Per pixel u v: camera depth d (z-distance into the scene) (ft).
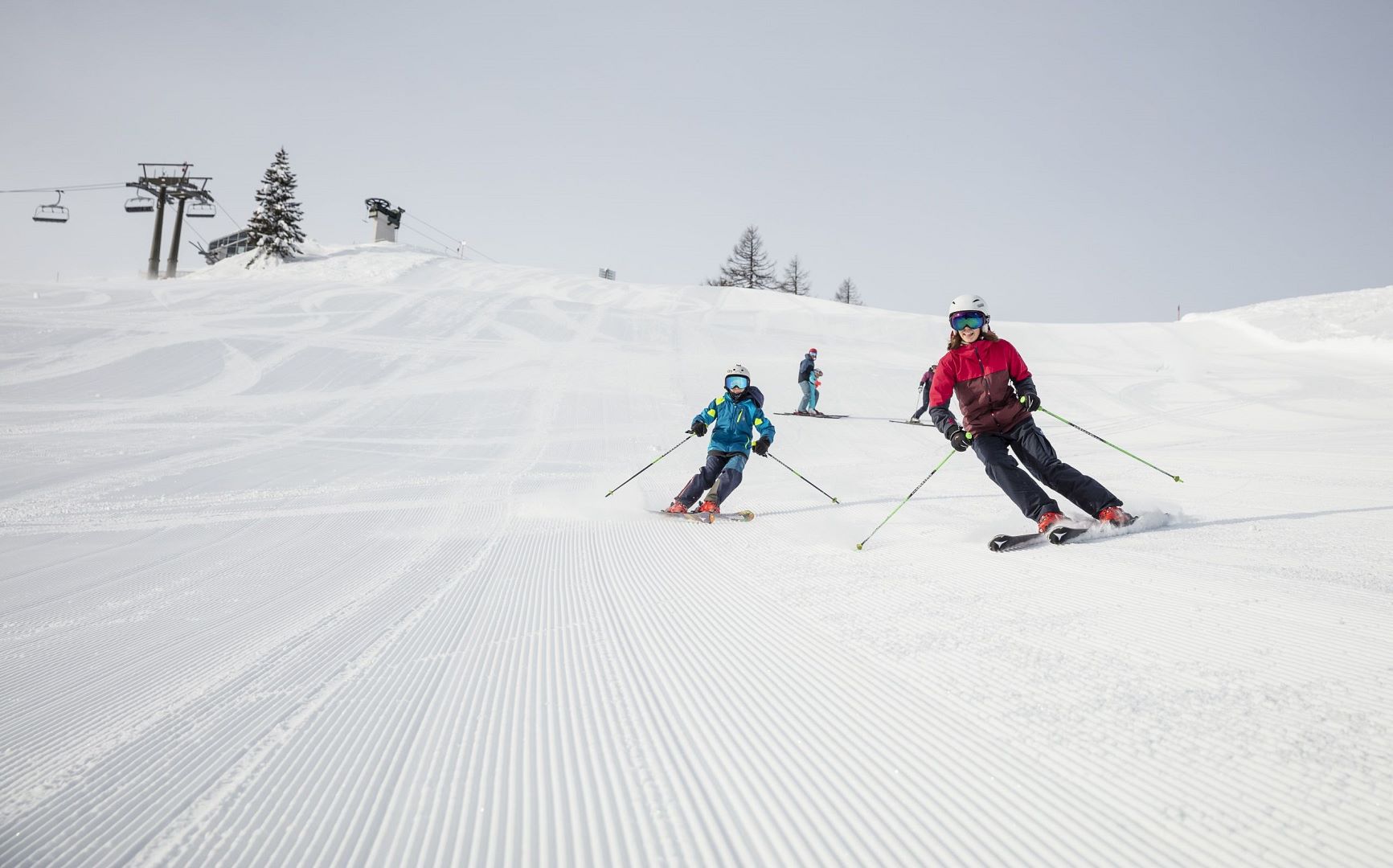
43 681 9.34
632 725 7.27
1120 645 8.30
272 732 7.54
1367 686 6.75
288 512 22.52
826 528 18.33
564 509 23.49
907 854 4.90
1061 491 14.94
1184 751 5.87
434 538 18.97
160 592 13.91
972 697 7.30
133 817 5.95
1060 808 5.30
